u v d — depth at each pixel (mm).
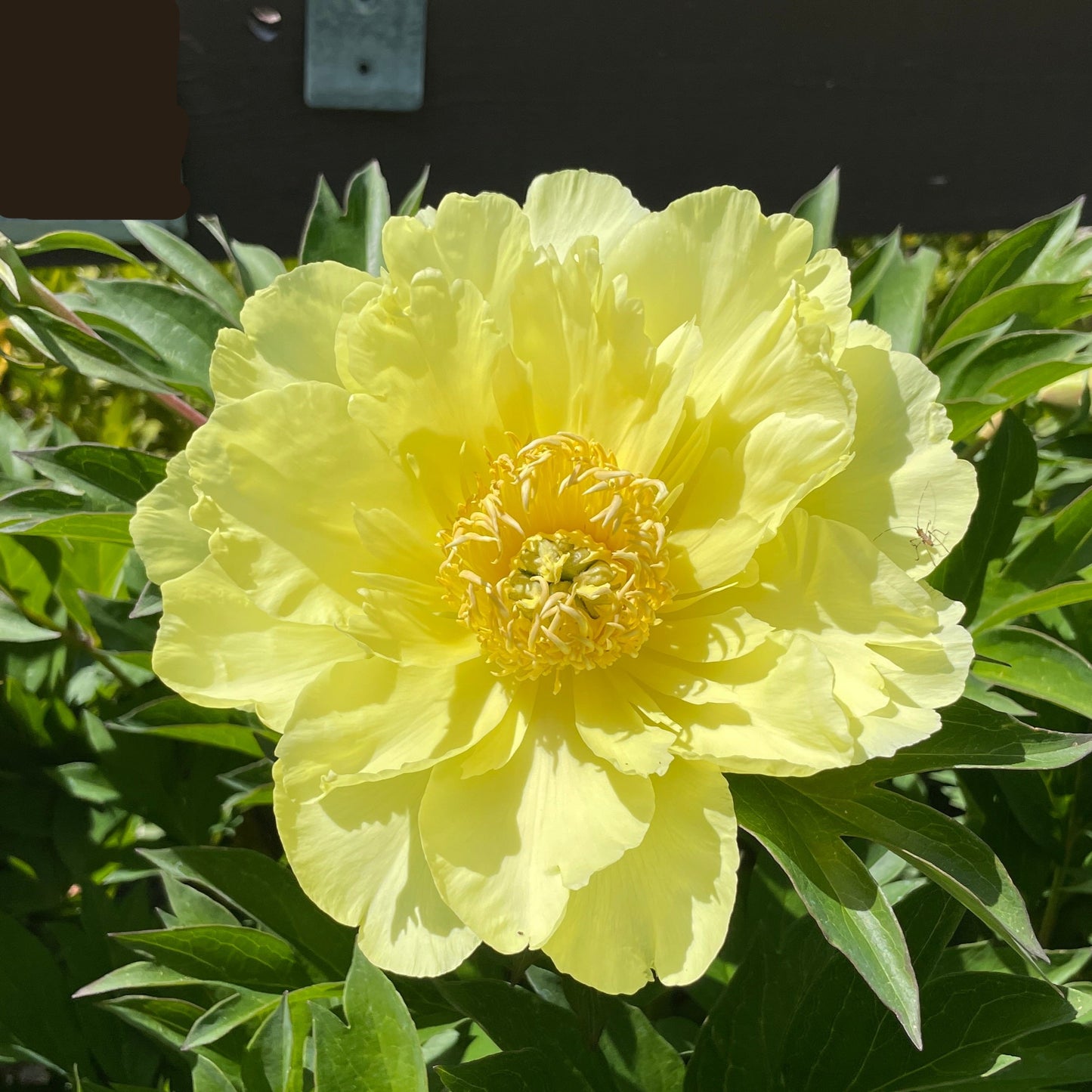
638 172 511
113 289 344
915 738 218
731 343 257
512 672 250
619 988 214
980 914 219
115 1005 299
